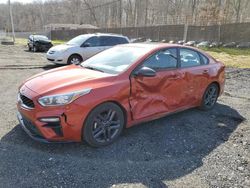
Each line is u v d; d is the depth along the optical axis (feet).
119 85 13.43
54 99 12.00
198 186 10.69
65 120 12.06
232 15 142.10
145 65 14.80
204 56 19.07
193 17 143.33
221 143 14.57
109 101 13.12
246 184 10.94
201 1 138.92
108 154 12.76
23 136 14.10
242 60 53.21
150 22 207.51
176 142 14.38
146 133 15.21
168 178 11.14
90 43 40.24
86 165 11.75
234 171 11.85
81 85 12.70
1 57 51.52
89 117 12.58
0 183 10.31
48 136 12.15
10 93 22.75
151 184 10.69
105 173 11.25
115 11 225.35
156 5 204.54
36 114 12.12
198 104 18.70
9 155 12.22
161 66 15.66
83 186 10.37
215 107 20.66
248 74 38.01
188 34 94.27
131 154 12.87
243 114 19.34
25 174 10.93
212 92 19.62
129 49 16.34
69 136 12.34
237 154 13.39
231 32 81.05
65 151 12.82
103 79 13.33
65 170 11.32
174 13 183.21
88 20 250.98
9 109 18.24
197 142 14.52
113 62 15.29
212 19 123.03
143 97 14.52
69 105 12.04
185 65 17.21
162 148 13.64
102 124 13.21
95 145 13.14
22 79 29.40
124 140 14.23
